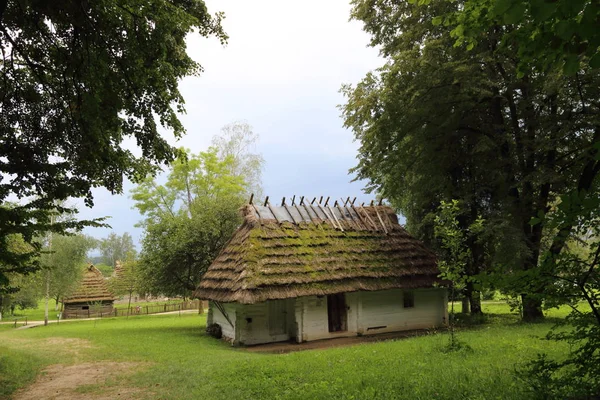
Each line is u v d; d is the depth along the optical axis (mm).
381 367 8266
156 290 22031
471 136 16859
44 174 9820
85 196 10617
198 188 34438
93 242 32250
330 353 10703
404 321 17234
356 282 15617
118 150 11359
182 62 10469
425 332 16359
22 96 9953
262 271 14383
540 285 4020
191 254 21500
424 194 18906
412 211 21953
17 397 8336
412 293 17812
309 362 9453
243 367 9305
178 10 8742
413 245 18500
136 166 12055
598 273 3789
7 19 8742
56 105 10266
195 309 44281
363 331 16266
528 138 15344
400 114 15977
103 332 19734
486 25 4859
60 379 9836
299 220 17578
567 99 13922
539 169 14055
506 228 14359
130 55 8930
